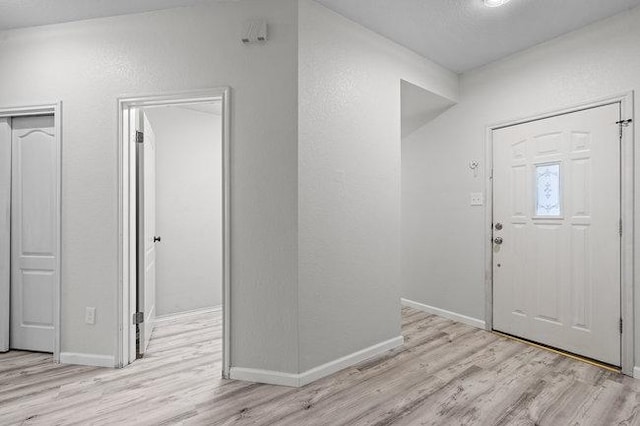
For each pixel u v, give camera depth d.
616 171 2.35
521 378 2.23
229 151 2.21
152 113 3.52
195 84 2.26
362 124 2.52
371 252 2.59
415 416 1.81
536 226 2.80
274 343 2.16
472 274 3.29
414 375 2.27
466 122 3.32
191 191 3.74
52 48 2.45
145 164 2.66
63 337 2.43
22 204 2.62
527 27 2.53
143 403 1.92
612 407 1.89
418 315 3.63
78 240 2.41
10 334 2.65
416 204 3.88
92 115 2.39
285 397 1.99
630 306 2.26
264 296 2.17
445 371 2.33
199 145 3.80
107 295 2.37
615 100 2.34
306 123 2.18
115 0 2.18
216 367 2.38
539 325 2.79
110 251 2.36
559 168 2.65
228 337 2.21
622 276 2.32
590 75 2.46
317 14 2.25
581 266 2.53
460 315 3.39
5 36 2.51
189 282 3.72
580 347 2.54
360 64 2.52
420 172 3.83
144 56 2.32
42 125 2.59
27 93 2.48
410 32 2.62
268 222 2.17
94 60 2.39
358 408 1.88
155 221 3.50
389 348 2.69
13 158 2.63
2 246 2.61
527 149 2.86
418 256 3.86
